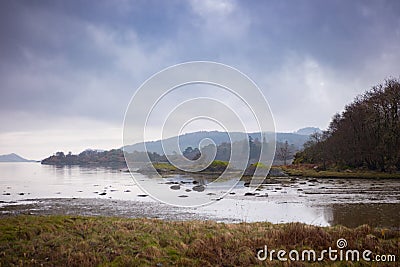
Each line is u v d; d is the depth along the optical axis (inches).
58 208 1053.8
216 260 420.8
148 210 963.3
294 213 892.0
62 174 3164.4
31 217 591.5
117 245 457.4
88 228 524.1
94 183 2063.2
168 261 419.8
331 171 2365.9
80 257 414.6
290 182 1814.7
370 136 2315.5
